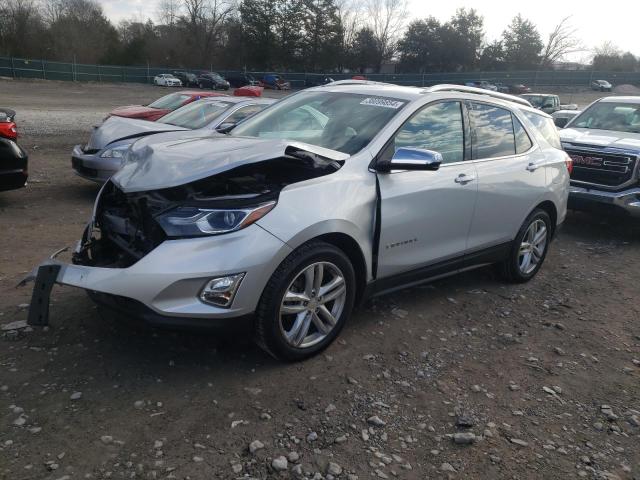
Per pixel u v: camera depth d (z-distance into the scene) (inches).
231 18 3097.9
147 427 116.3
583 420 132.2
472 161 184.5
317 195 139.3
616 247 287.4
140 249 133.7
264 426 119.5
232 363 142.2
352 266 150.6
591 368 157.2
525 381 147.3
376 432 120.9
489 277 225.6
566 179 230.8
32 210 285.3
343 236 144.7
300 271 136.3
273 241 129.0
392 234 157.1
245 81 2365.9
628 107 357.1
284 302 135.8
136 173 142.9
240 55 3075.8
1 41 2583.7
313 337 146.2
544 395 141.5
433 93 177.8
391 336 165.2
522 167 203.2
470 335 171.2
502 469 113.1
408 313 182.5
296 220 133.0
